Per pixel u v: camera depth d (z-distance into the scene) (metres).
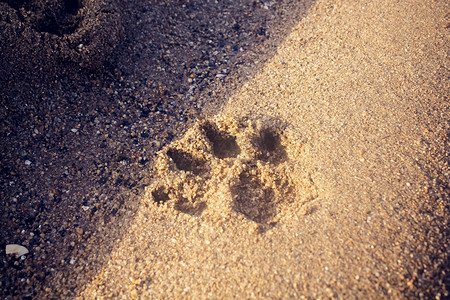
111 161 0.32
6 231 0.30
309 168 0.30
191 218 0.29
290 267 0.26
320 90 0.34
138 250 0.28
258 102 0.34
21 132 0.32
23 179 0.31
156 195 0.30
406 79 0.33
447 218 0.27
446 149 0.30
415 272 0.26
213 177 0.30
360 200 0.28
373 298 0.25
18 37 0.33
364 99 0.33
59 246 0.29
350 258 0.26
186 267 0.27
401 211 0.28
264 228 0.28
